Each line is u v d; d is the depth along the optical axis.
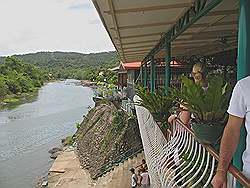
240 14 3.57
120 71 42.34
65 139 43.09
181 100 4.96
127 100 28.62
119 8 5.90
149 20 7.56
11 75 115.88
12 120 61.12
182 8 6.50
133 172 14.45
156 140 7.14
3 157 37.03
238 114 2.60
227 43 13.15
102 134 31.44
